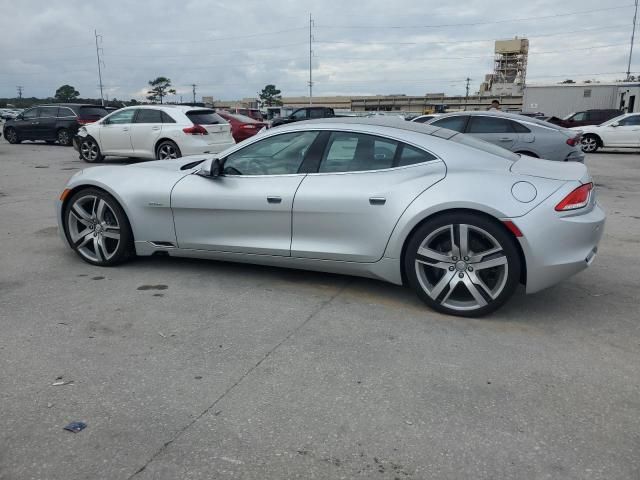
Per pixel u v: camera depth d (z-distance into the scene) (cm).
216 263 507
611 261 523
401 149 402
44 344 338
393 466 229
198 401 277
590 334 357
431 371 307
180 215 460
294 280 461
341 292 433
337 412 267
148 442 244
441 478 222
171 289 439
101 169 502
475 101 8356
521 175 373
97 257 495
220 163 446
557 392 286
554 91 3831
